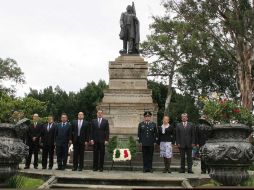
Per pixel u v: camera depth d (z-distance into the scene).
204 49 39.97
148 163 17.75
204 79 47.31
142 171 18.50
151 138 17.69
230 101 11.87
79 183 14.01
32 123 18.66
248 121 11.66
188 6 39.47
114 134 22.34
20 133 11.68
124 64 24.09
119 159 18.84
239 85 41.16
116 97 23.36
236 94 49.03
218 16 39.16
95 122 17.86
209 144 11.27
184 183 13.64
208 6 38.25
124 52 24.73
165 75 49.12
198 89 49.50
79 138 17.59
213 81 48.03
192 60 43.53
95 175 14.78
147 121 17.94
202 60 43.50
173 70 47.50
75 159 17.70
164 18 43.22
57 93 68.31
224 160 10.91
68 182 14.10
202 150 11.41
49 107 65.00
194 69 45.31
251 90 39.34
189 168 17.48
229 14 37.59
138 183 13.88
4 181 11.48
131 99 23.31
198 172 18.39
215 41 40.16
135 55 24.47
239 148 10.87
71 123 17.95
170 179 14.01
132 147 19.22
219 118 11.73
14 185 12.05
